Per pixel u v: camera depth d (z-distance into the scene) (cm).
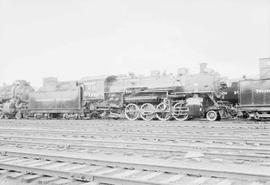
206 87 1873
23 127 1611
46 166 613
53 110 2492
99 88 2270
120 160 617
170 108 1961
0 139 1074
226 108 1877
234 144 839
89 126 1545
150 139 988
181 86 1953
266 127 1293
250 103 1717
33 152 741
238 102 1881
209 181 475
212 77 1873
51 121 2070
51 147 875
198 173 504
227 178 484
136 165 560
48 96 2542
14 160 683
